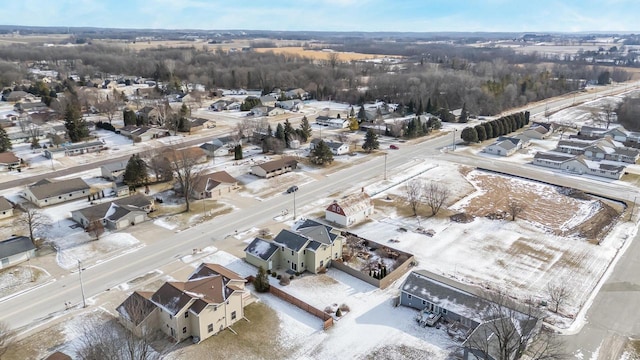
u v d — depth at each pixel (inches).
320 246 2228.1
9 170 3745.1
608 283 2137.1
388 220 2842.0
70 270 2237.9
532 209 3031.5
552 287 2100.1
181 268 2263.8
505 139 4505.4
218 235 2623.0
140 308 1759.4
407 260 2278.5
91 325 1822.1
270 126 5034.5
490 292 1985.7
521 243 2541.8
